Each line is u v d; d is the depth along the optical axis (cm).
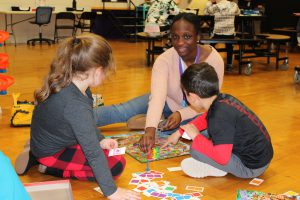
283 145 307
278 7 1116
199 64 222
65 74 194
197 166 244
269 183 240
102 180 192
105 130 337
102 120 331
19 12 988
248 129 223
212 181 241
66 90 198
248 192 224
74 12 1070
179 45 271
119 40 1153
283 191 230
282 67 698
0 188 76
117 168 233
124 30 1186
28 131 332
